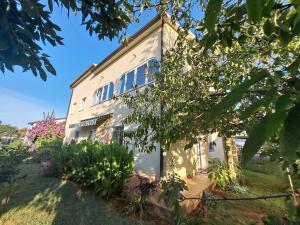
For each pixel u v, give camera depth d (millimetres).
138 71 11648
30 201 7020
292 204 1863
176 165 8852
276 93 558
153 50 10672
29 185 8828
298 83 559
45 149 15031
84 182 8367
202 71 4758
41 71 2303
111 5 2795
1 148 7570
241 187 9391
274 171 3021
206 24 710
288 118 423
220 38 1836
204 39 1825
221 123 4379
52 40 2371
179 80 5117
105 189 7090
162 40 10000
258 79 640
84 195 7570
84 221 5676
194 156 10539
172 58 5461
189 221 5723
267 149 1990
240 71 4332
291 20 1038
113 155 7711
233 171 9922
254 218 6395
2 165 6840
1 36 1848
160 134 4699
